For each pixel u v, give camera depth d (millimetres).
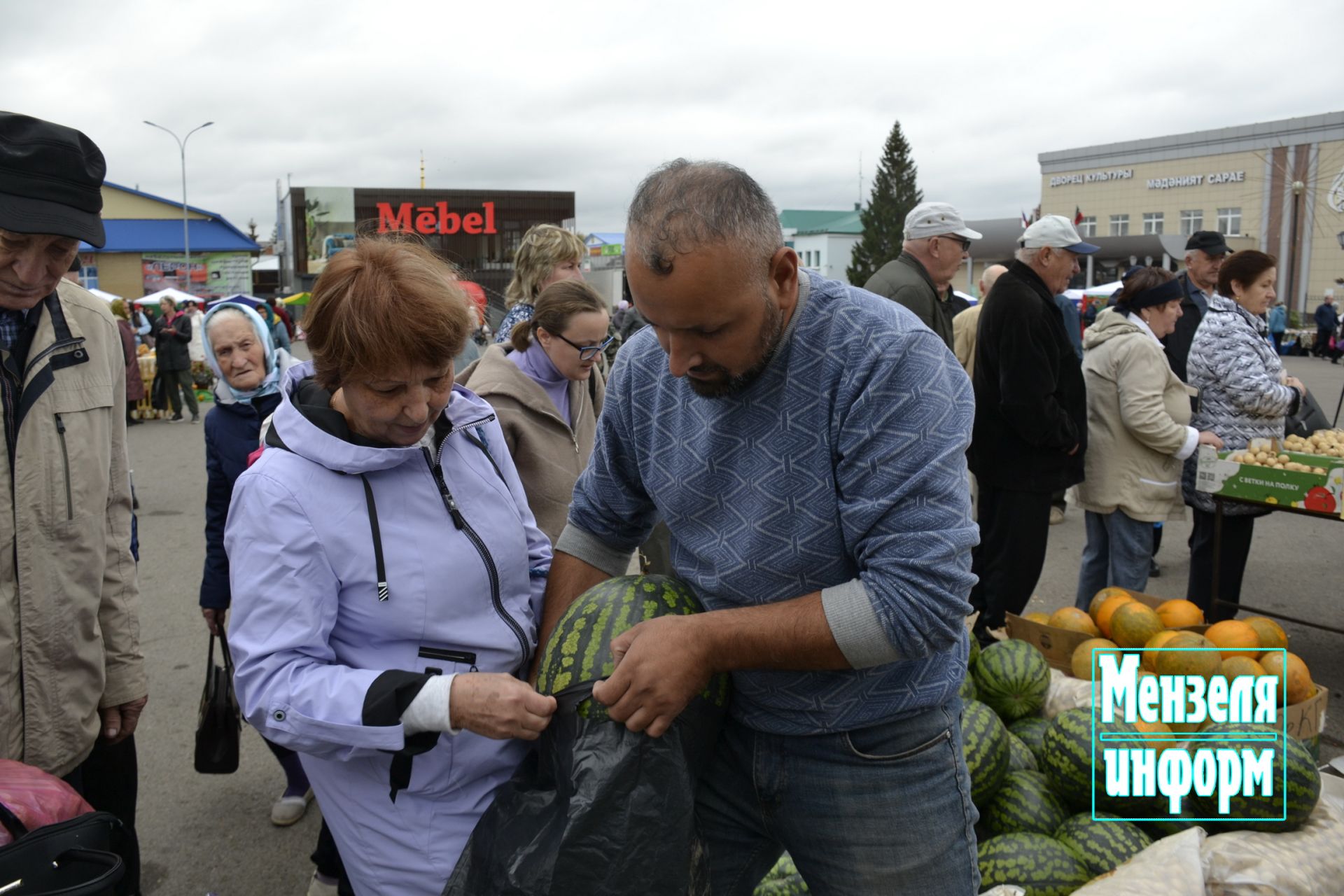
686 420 1873
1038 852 2809
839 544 1775
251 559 1802
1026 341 4605
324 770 1976
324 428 1850
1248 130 46125
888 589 1650
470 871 1770
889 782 1892
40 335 2383
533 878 1656
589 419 3678
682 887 1716
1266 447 4762
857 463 1695
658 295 1563
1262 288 5129
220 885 3523
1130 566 5129
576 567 2203
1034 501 4863
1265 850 2629
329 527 1826
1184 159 49062
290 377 1962
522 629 2053
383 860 1930
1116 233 52781
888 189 66625
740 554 1828
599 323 3400
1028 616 4508
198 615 6434
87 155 2266
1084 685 3607
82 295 2555
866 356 1675
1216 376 5148
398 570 1874
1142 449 5000
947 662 1922
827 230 81125
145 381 17250
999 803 3123
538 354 3498
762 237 1585
